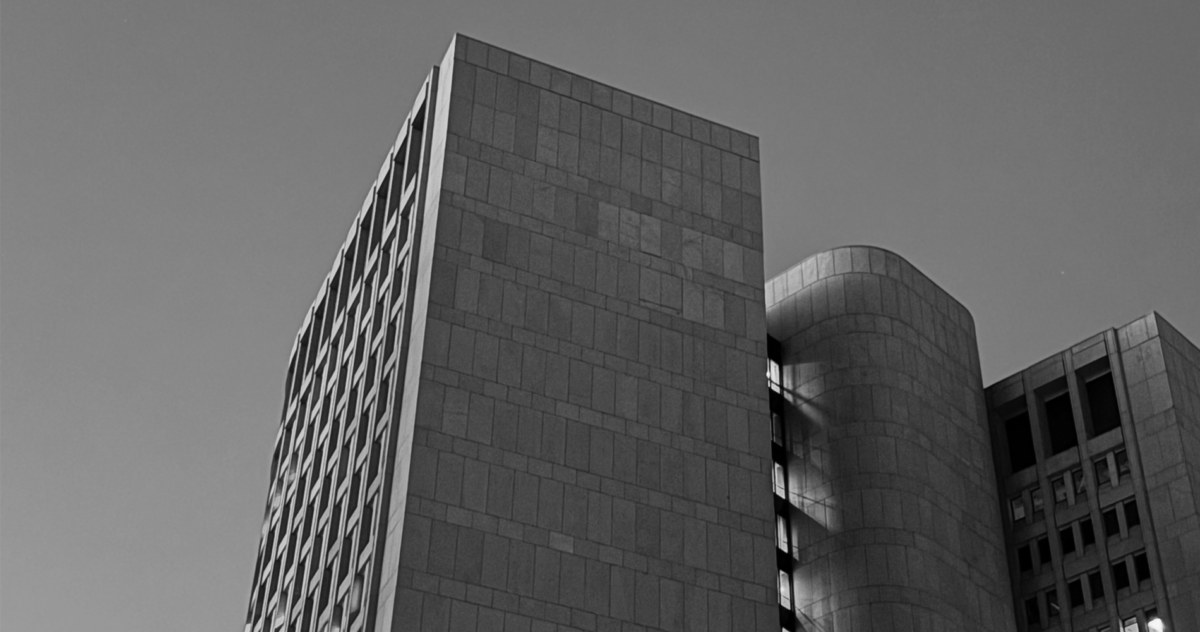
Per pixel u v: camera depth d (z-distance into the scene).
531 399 84.00
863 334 102.25
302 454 110.50
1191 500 96.88
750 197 100.31
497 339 85.12
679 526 83.94
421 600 74.88
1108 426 105.69
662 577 81.62
